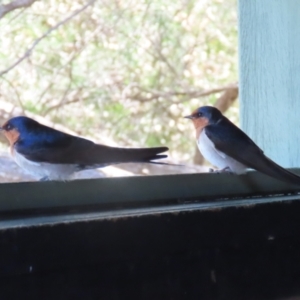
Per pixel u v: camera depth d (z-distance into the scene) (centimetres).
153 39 1330
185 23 1368
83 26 1251
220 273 330
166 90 1384
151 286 300
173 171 1284
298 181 435
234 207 331
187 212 307
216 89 1396
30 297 257
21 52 1182
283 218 361
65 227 262
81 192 337
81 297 273
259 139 577
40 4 1192
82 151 447
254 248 348
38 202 321
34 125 477
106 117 1341
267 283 356
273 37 564
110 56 1305
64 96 1264
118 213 300
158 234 295
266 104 571
